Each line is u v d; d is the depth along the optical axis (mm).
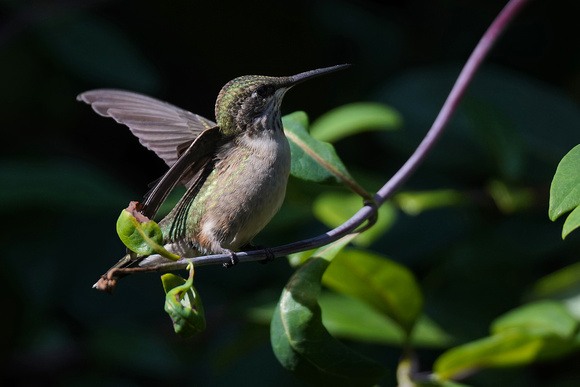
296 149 5348
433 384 5824
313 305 4734
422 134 8305
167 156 5852
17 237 8562
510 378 7090
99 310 8562
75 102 9625
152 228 4141
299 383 7977
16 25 8922
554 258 7793
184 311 4000
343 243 4918
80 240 8719
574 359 7598
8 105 9273
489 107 7191
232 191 5145
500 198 7324
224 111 5301
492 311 7164
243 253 4441
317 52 9969
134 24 10133
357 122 7230
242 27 10102
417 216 7992
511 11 5746
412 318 5930
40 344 8344
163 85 10156
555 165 7762
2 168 7887
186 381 8211
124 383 8156
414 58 9578
